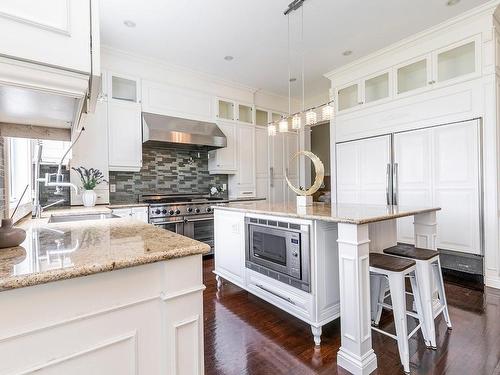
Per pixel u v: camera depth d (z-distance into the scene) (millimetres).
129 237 1176
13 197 2137
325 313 1930
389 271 1654
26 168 2527
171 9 2729
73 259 832
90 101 1080
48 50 832
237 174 4844
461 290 2730
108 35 3209
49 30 834
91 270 777
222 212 2934
